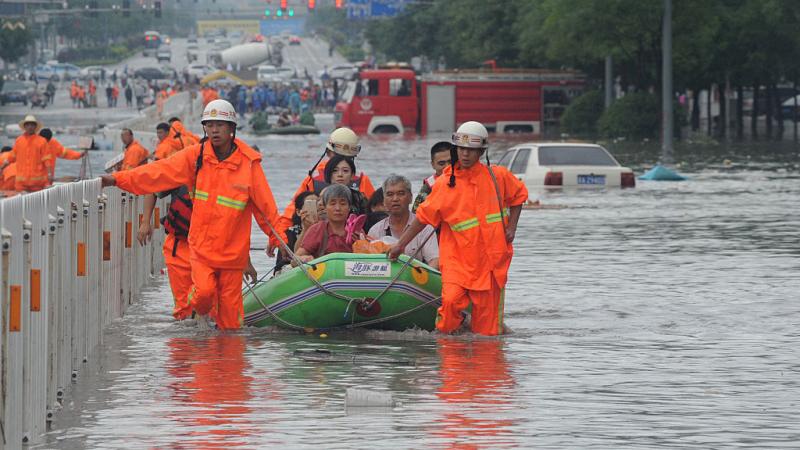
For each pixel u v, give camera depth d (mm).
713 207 60281
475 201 26641
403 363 23672
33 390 18281
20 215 17703
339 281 27297
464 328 28062
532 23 167625
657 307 30672
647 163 98188
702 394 20953
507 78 174250
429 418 19094
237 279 27562
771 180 79062
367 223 29375
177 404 20156
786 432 18359
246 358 24312
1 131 151875
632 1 140625
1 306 16391
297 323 27641
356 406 19875
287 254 28969
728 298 32094
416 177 82500
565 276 36500
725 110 169750
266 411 19594
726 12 147250
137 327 28234
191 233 27438
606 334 27062
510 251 27094
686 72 150375
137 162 57375
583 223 53094
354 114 172000
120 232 30031
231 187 27172
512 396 20719
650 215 56500
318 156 111062
